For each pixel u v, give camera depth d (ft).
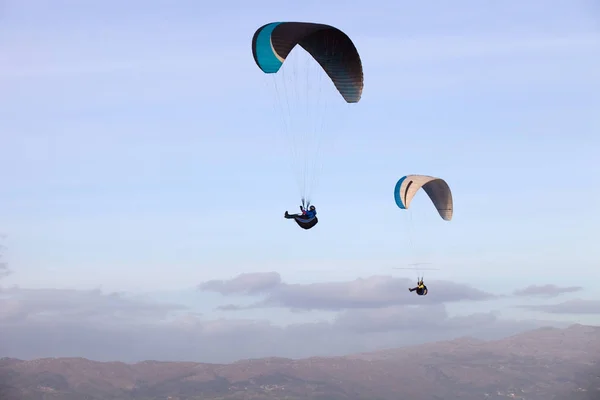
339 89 181.16
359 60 175.52
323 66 179.01
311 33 169.99
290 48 169.17
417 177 228.43
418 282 200.34
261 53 169.58
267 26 171.63
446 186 237.04
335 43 172.86
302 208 160.66
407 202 223.92
